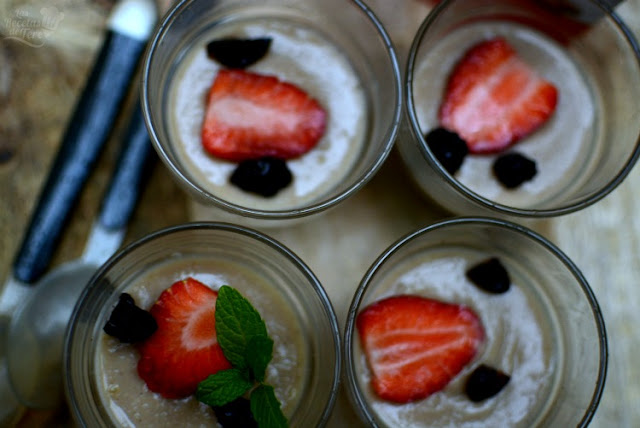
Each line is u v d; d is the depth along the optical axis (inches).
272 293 13.8
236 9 14.3
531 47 14.9
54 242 14.4
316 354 13.6
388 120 13.8
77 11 14.9
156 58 13.5
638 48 14.2
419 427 13.6
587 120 14.9
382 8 14.8
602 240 14.7
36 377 14.3
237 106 14.0
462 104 14.5
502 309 14.0
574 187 14.6
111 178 14.4
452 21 14.6
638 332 14.6
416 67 14.5
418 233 13.2
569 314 13.9
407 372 13.6
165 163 13.2
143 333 13.1
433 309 13.8
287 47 14.4
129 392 13.2
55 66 14.9
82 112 14.4
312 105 14.2
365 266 14.4
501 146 14.5
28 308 14.4
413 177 14.4
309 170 14.2
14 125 14.8
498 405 13.8
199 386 12.7
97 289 12.9
